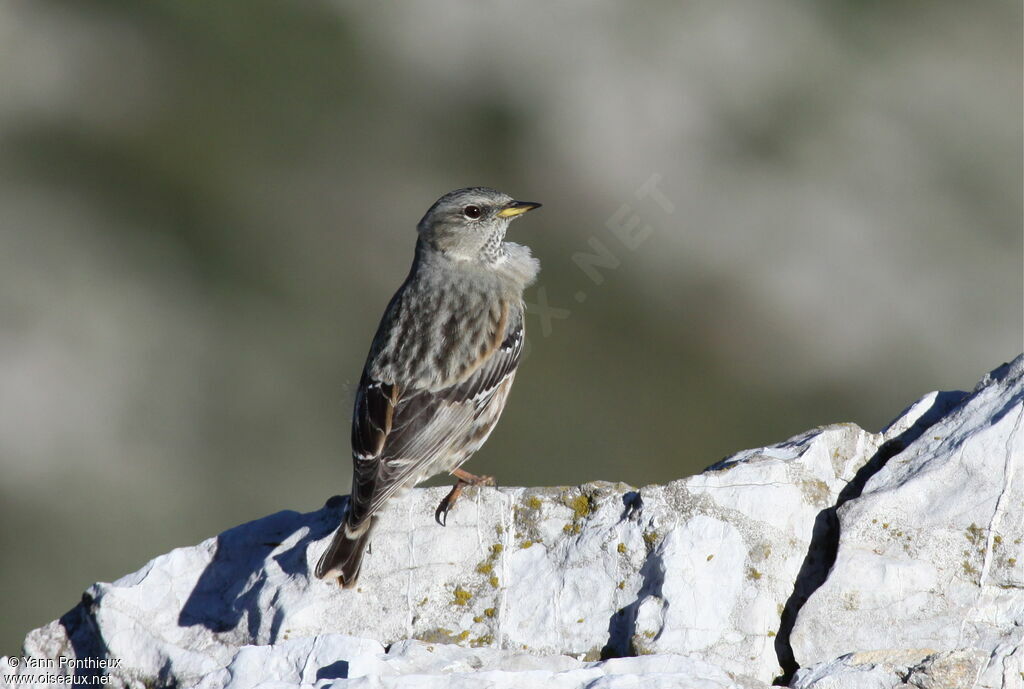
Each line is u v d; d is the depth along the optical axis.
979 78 23.34
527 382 18.70
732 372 19.17
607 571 6.38
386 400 7.52
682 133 22.06
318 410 19.98
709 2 23.67
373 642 6.07
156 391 19.78
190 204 22.08
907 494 6.24
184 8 23.70
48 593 17.98
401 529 6.85
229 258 21.50
